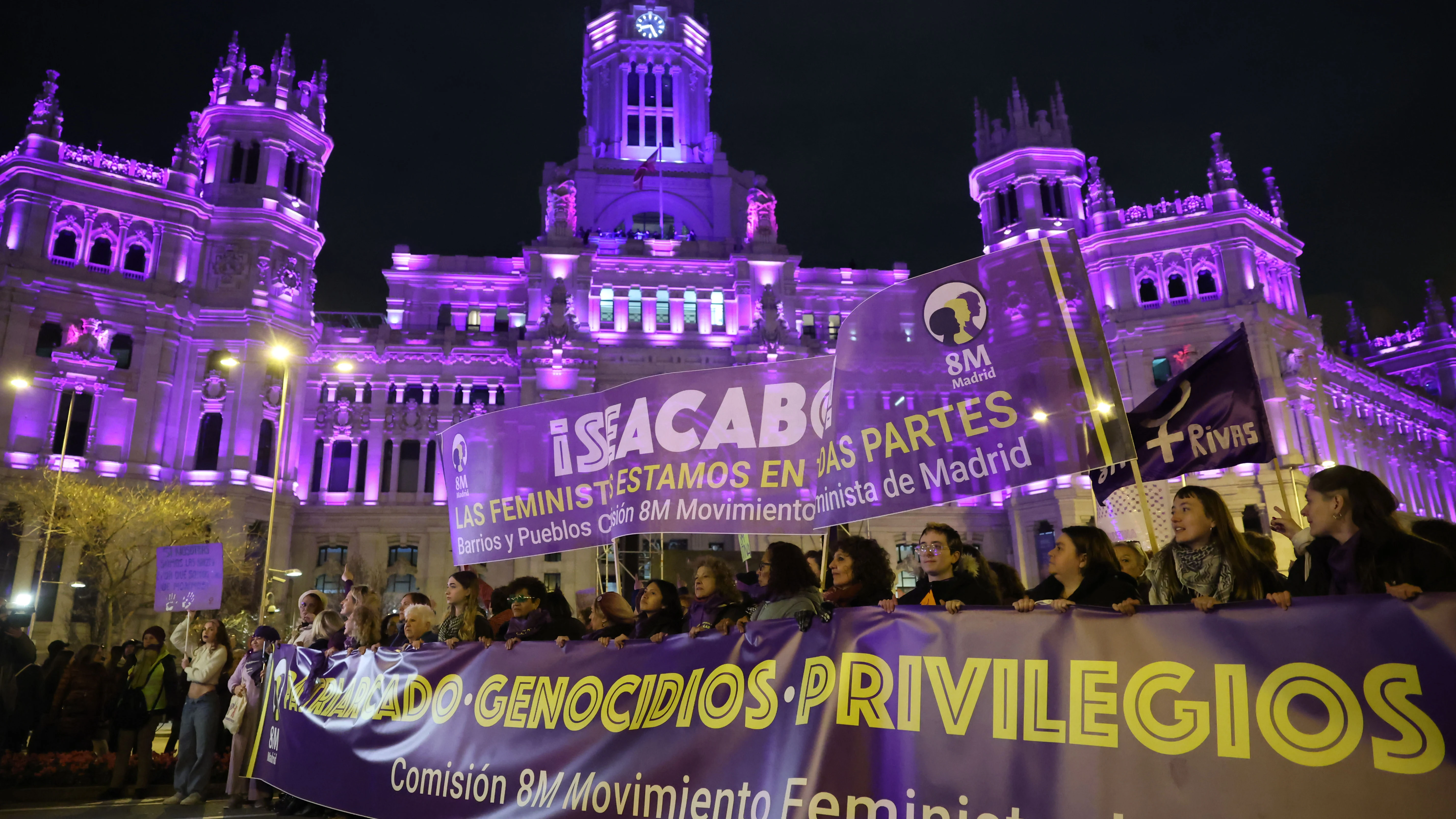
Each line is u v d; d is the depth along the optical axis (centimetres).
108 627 4447
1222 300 6222
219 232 5859
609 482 1013
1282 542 5347
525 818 823
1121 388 6300
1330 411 6938
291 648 1165
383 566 6131
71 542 4875
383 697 987
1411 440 8106
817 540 2838
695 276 6844
